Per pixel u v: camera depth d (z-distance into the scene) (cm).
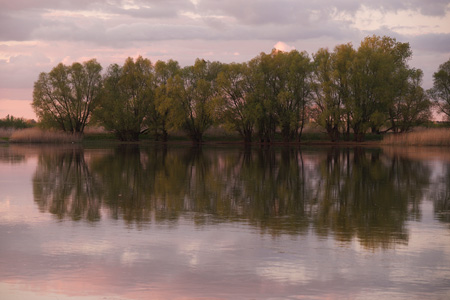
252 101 7662
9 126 9538
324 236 1284
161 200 1869
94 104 8581
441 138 6656
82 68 8506
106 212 1606
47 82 8325
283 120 7544
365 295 875
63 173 2878
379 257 1091
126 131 8525
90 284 923
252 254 1110
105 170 3081
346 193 2091
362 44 7812
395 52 7838
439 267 1023
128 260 1063
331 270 1003
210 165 3519
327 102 7256
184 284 923
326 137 8312
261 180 2562
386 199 1925
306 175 2819
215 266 1024
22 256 1091
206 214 1582
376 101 7312
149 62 8500
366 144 7238
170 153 5134
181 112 7931
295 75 7556
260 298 860
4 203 1777
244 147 6781
